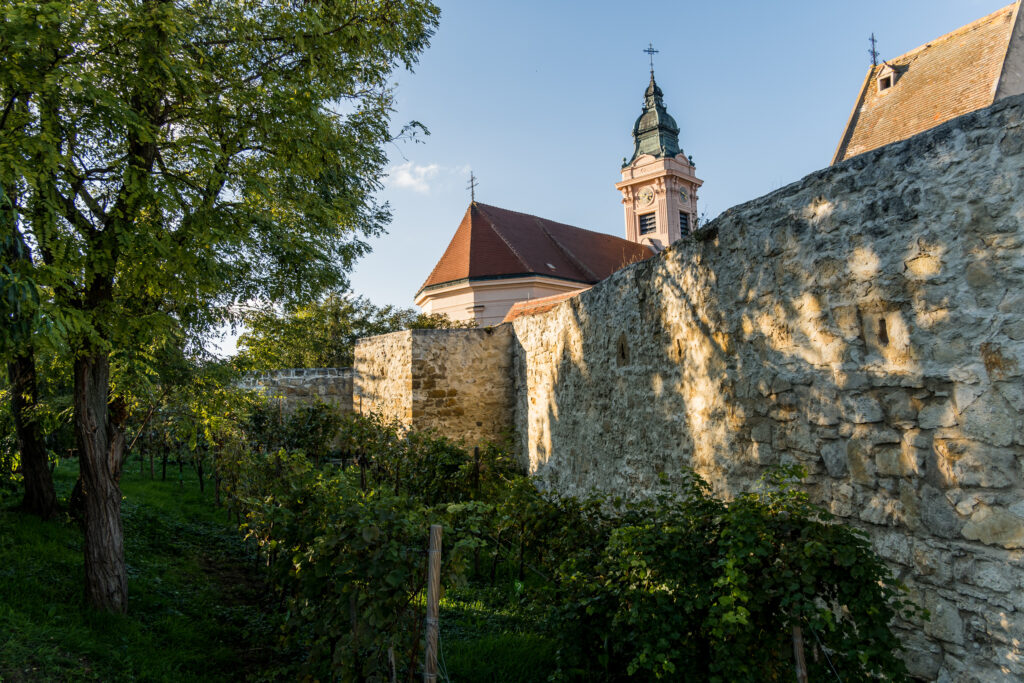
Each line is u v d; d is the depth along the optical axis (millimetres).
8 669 3547
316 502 4020
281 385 15102
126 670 3906
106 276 4785
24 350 4609
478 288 26297
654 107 43438
